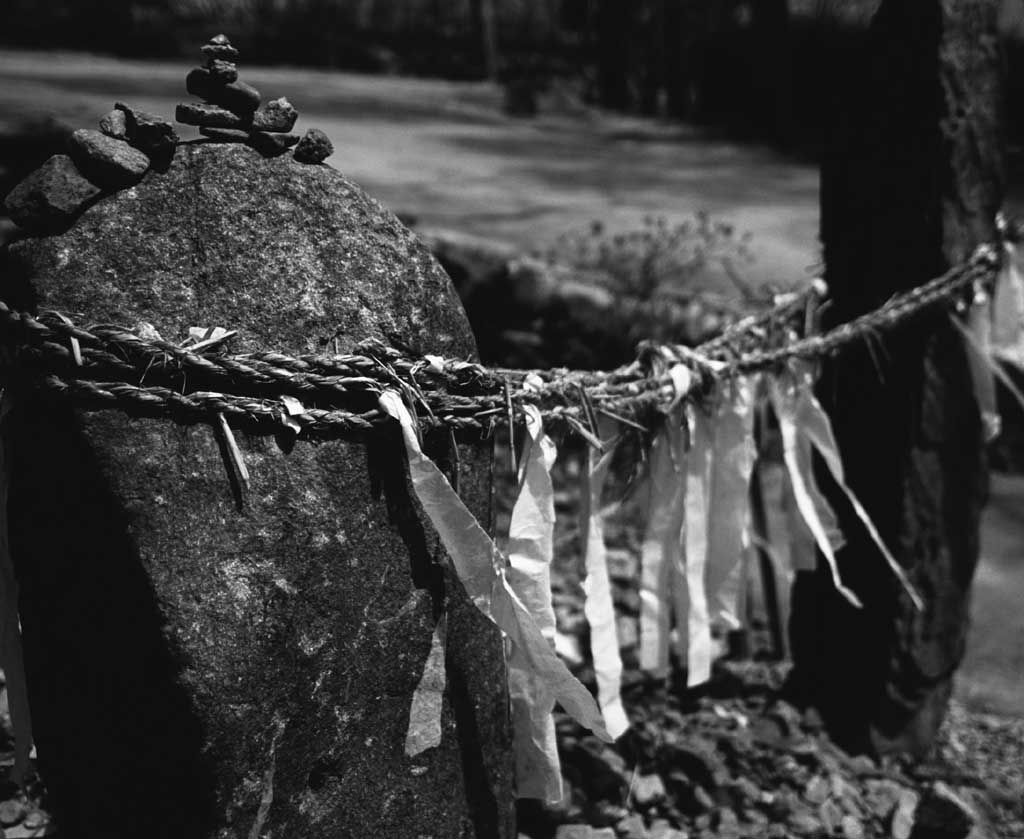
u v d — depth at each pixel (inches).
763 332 127.5
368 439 77.7
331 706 77.7
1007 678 171.5
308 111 665.6
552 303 239.9
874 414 135.6
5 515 75.2
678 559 111.7
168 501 70.3
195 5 1074.1
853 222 137.1
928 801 123.0
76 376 69.4
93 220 71.6
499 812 91.7
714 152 679.7
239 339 73.4
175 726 71.3
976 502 138.1
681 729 136.1
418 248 81.8
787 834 120.3
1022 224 138.7
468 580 80.3
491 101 852.6
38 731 80.4
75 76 652.7
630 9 856.3
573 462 229.8
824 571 141.3
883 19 132.7
